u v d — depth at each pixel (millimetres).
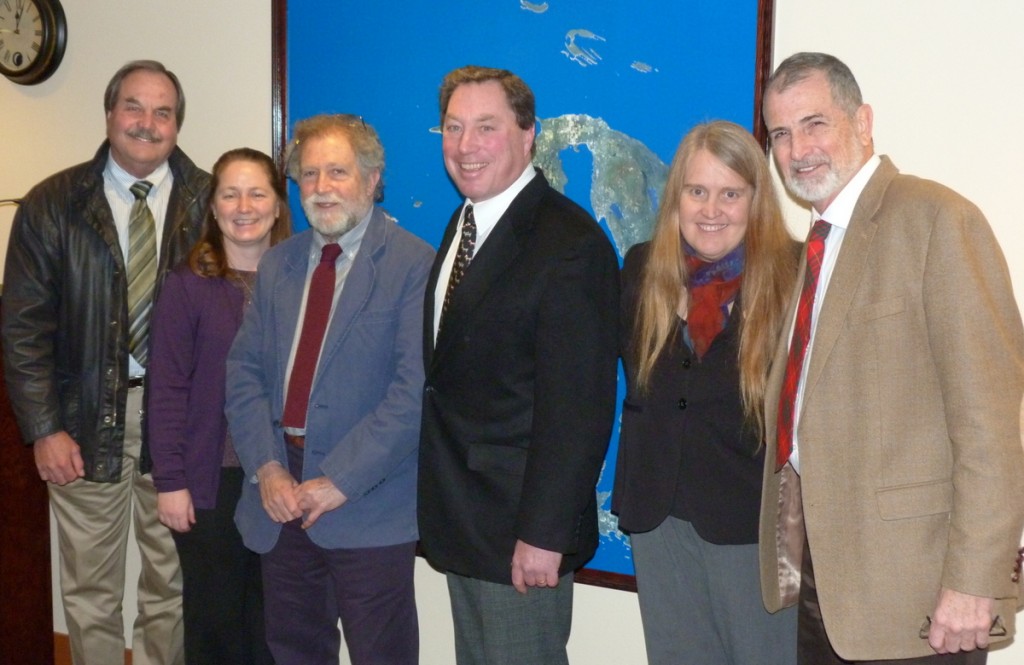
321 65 2828
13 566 2814
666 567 2016
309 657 2354
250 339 2314
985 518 1493
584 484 1896
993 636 1566
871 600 1634
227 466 2404
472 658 2129
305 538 2262
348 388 2172
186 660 2480
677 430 1938
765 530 1842
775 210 1904
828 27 2197
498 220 2008
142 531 2793
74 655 2875
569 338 1892
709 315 1918
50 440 2658
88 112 3258
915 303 1603
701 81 2316
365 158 2223
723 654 2027
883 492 1622
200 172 2768
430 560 2055
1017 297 2090
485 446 1985
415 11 2676
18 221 2695
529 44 2525
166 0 3084
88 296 2662
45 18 3217
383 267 2199
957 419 1529
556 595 2074
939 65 2109
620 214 2465
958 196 1618
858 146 1751
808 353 1764
